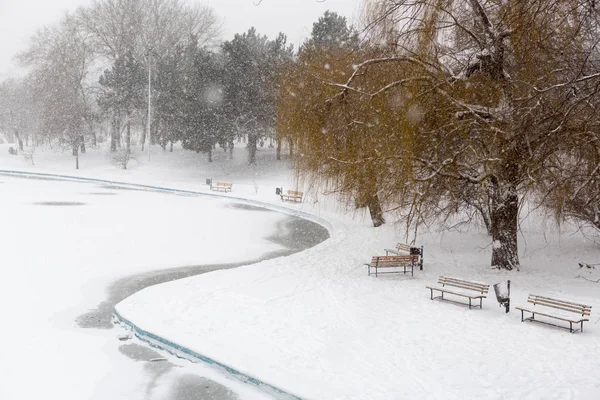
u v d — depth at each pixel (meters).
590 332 12.76
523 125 15.19
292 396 9.61
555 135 14.59
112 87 72.06
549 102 14.60
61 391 10.18
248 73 60.47
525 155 16.44
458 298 16.08
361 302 15.58
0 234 26.73
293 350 11.70
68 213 35.22
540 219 26.36
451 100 16.58
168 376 10.94
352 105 20.48
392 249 24.53
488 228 22.95
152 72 73.12
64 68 73.81
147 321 13.45
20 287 17.50
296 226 33.69
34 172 65.75
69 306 15.73
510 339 12.34
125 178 61.75
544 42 15.38
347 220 34.72
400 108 17.92
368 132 19.67
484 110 17.34
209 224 33.09
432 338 12.46
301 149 24.80
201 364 11.45
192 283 17.59
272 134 62.84
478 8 17.50
